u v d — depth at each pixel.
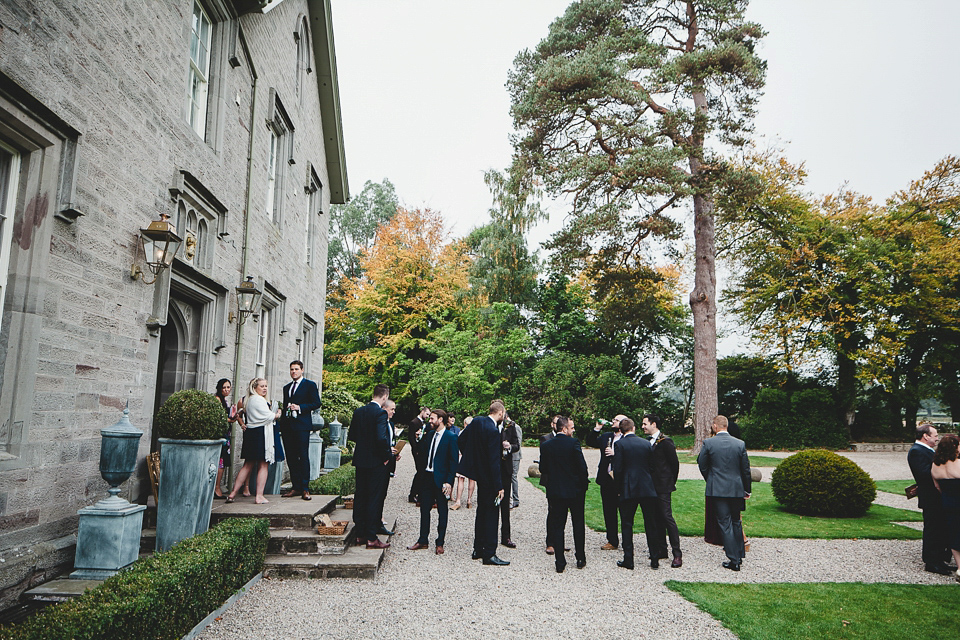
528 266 29.69
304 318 13.65
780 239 27.03
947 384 28.81
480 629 4.66
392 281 29.83
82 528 4.52
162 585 3.70
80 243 4.82
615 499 7.73
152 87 6.00
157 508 5.30
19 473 4.19
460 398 26.92
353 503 7.29
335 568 5.87
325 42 14.02
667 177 16.41
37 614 3.16
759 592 5.81
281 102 10.75
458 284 30.53
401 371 29.03
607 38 18.30
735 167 17.86
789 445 27.36
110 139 5.21
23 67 4.10
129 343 5.59
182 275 6.77
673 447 7.04
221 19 8.01
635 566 6.82
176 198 6.51
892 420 29.47
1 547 4.04
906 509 11.20
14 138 4.16
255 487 7.97
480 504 6.84
